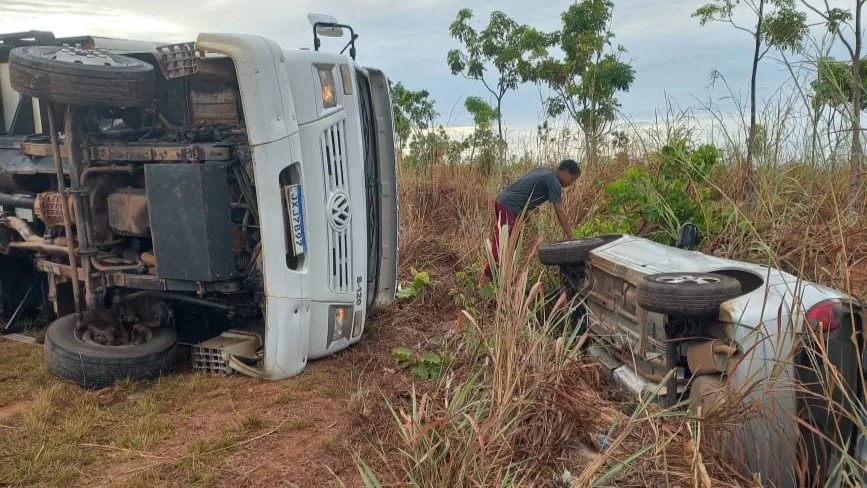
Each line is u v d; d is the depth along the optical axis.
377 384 4.71
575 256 5.41
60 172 5.08
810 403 3.48
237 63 4.63
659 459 3.38
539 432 3.55
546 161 10.45
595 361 4.64
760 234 6.03
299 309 4.98
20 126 6.50
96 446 4.07
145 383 5.00
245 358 5.17
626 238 5.37
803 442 3.38
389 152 6.48
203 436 4.16
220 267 4.77
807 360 3.52
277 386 4.90
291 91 4.89
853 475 3.05
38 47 5.04
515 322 3.76
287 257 5.03
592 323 5.09
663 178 7.00
